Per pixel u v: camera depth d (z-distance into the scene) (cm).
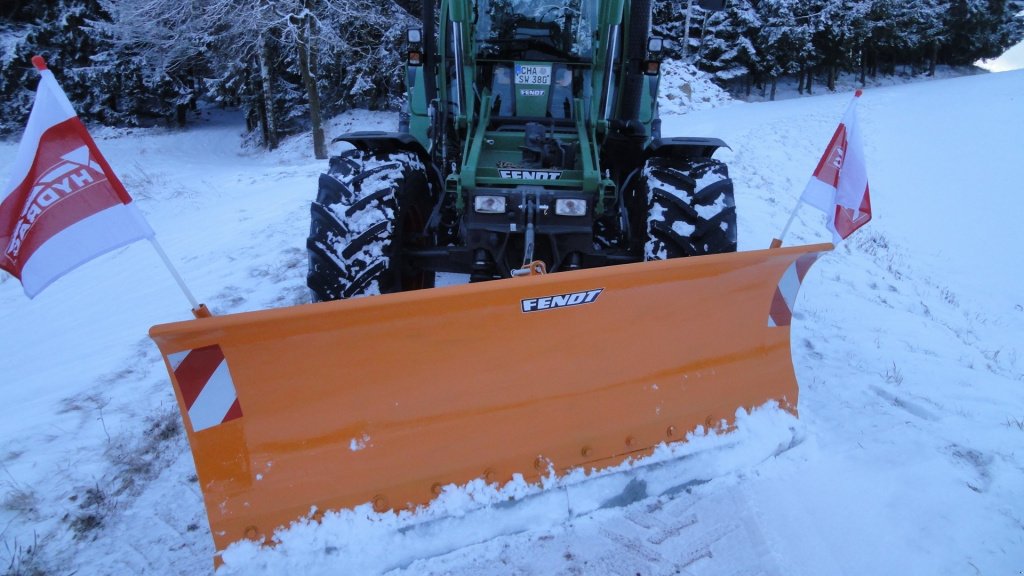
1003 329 582
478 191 325
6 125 2069
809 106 1925
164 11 1825
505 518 234
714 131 1372
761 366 284
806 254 266
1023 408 353
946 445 303
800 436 286
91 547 245
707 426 269
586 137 356
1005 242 843
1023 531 246
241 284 549
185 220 851
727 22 2959
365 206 311
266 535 216
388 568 219
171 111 2505
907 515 253
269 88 2059
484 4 389
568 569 224
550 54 396
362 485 224
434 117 410
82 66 2231
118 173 1438
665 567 226
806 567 227
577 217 329
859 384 368
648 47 397
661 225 313
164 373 396
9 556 239
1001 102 1711
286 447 219
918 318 521
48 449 309
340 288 303
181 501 271
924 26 3691
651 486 254
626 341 253
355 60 2159
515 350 237
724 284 260
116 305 529
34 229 201
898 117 1644
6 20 2150
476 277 350
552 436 246
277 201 905
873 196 1034
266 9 1741
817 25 3073
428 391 230
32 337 481
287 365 211
